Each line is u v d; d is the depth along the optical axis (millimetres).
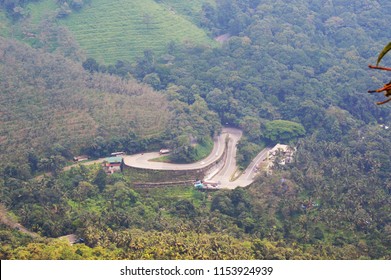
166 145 184125
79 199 152500
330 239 141875
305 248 134250
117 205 151875
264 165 181250
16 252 113812
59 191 152375
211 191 169000
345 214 149000
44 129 180000
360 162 179375
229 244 124938
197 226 139875
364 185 163125
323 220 149000
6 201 142500
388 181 168625
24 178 159125
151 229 137375
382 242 139250
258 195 161125
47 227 133125
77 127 183625
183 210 152625
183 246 119812
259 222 148500
